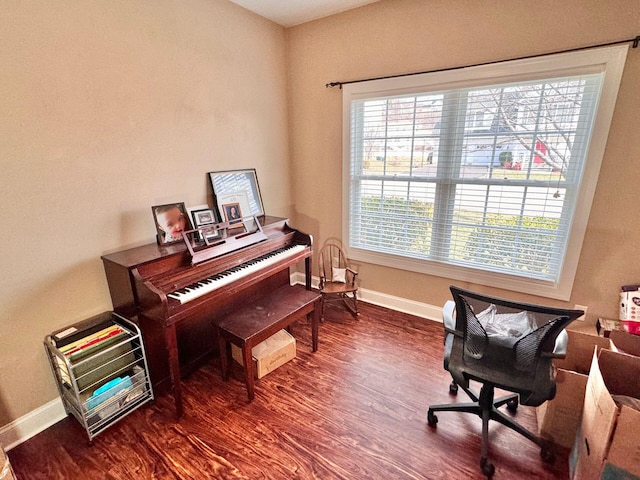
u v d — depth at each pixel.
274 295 2.31
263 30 2.72
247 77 2.66
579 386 1.45
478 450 1.58
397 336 2.58
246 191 2.69
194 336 2.21
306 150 3.16
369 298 3.17
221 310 2.38
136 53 1.91
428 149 2.54
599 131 1.90
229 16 2.43
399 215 2.81
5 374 1.59
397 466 1.50
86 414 1.63
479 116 2.28
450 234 2.60
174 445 1.63
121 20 1.81
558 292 2.24
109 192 1.89
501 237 2.39
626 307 1.97
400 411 1.83
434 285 2.78
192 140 2.32
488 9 2.08
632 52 1.75
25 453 1.60
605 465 1.16
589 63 1.86
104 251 1.91
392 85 2.53
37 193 1.60
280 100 3.03
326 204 3.20
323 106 2.93
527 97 2.10
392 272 2.97
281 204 3.25
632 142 1.85
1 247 1.51
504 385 1.44
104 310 1.94
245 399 1.94
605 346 1.65
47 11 1.53
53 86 1.59
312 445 1.62
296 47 2.93
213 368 2.24
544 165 2.14
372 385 2.04
